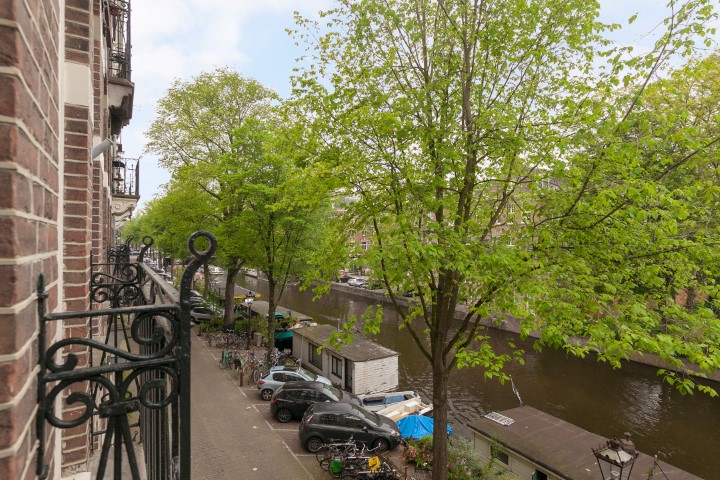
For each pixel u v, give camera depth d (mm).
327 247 9039
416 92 7816
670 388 22344
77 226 4355
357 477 11391
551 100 8008
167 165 26234
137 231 60594
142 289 3297
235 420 15203
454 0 8266
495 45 7918
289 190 10203
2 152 1098
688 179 7035
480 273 7102
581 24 7527
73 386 4434
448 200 7922
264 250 20703
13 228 1109
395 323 35062
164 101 25281
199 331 27766
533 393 21625
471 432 17312
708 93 13742
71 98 4387
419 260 7203
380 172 8570
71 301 4285
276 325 27891
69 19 4398
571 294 6848
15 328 1114
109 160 13727
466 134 7543
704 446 16719
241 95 25984
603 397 21219
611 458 7648
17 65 1116
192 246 1660
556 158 7672
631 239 7234
